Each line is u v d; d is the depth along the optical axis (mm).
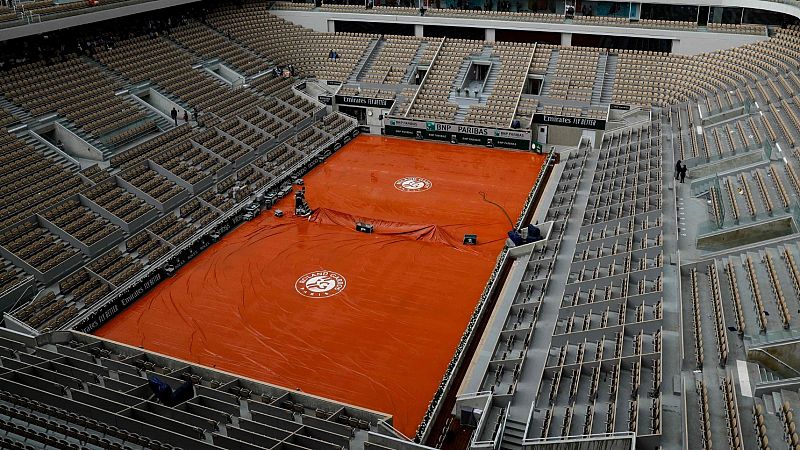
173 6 63406
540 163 52781
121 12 54344
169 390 24344
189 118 52438
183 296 35062
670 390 23078
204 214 42562
